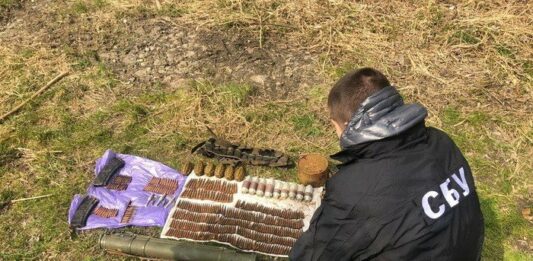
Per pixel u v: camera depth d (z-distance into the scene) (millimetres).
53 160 3867
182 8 5504
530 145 3959
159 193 3590
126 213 3449
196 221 3396
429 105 4309
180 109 4285
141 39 5113
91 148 3975
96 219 3406
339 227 2047
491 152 3910
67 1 5645
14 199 3590
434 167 2053
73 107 4336
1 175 3762
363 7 5406
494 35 4961
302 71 4707
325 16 5309
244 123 4160
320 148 3955
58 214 3477
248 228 3352
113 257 3199
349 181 2057
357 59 4816
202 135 4066
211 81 4594
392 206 1958
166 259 3135
